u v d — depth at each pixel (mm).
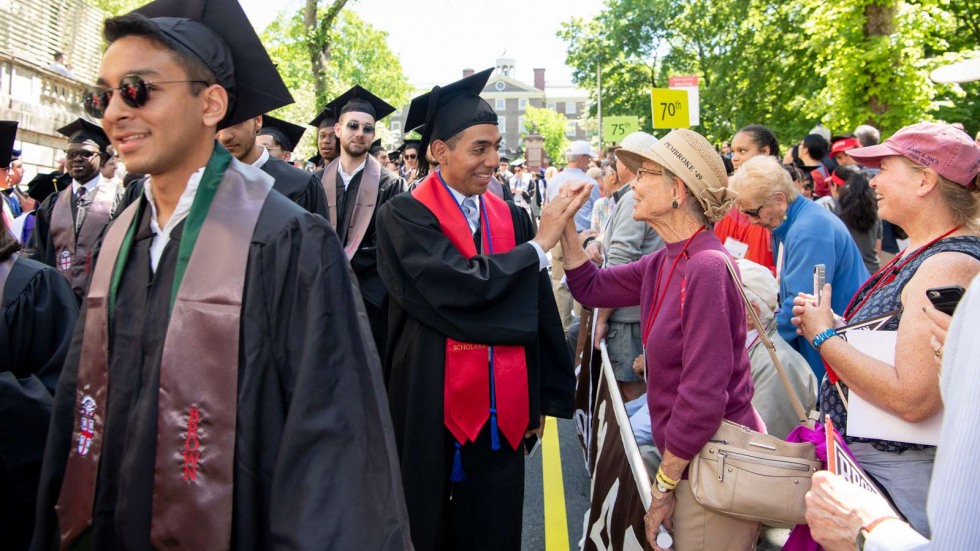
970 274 1959
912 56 11164
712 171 2318
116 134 1580
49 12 13797
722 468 2125
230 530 1457
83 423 1631
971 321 1112
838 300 3350
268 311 1536
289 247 1558
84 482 1603
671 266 2412
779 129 21359
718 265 2201
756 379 3020
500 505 2922
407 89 34125
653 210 2393
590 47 35594
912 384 1919
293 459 1445
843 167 5355
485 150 2920
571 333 5750
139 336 1579
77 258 5043
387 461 1539
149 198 1703
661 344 2342
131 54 1556
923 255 2094
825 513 1646
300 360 1514
